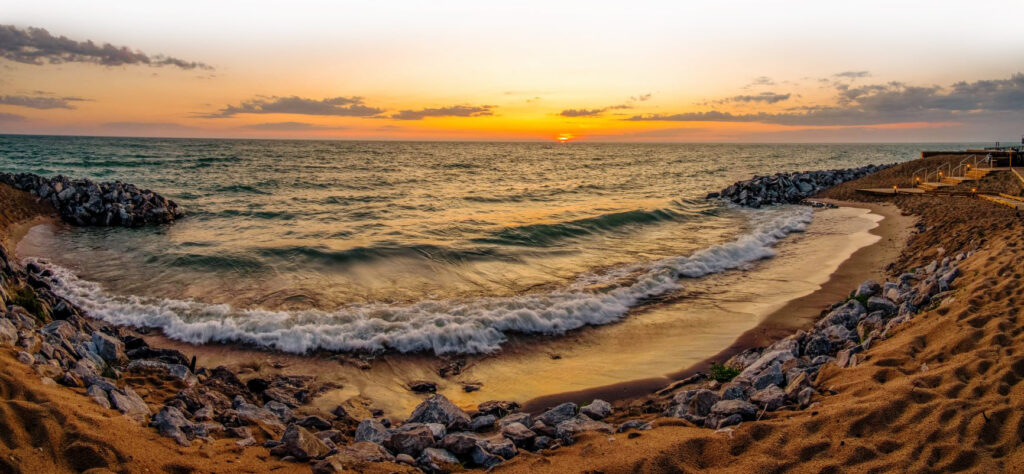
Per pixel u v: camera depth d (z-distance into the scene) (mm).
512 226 21469
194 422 6113
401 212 26828
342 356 9820
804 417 5750
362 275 14719
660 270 15547
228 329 10633
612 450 5562
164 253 16734
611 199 34000
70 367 7059
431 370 9469
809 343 8688
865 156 112375
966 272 10375
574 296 13102
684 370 9258
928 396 5723
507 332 11133
